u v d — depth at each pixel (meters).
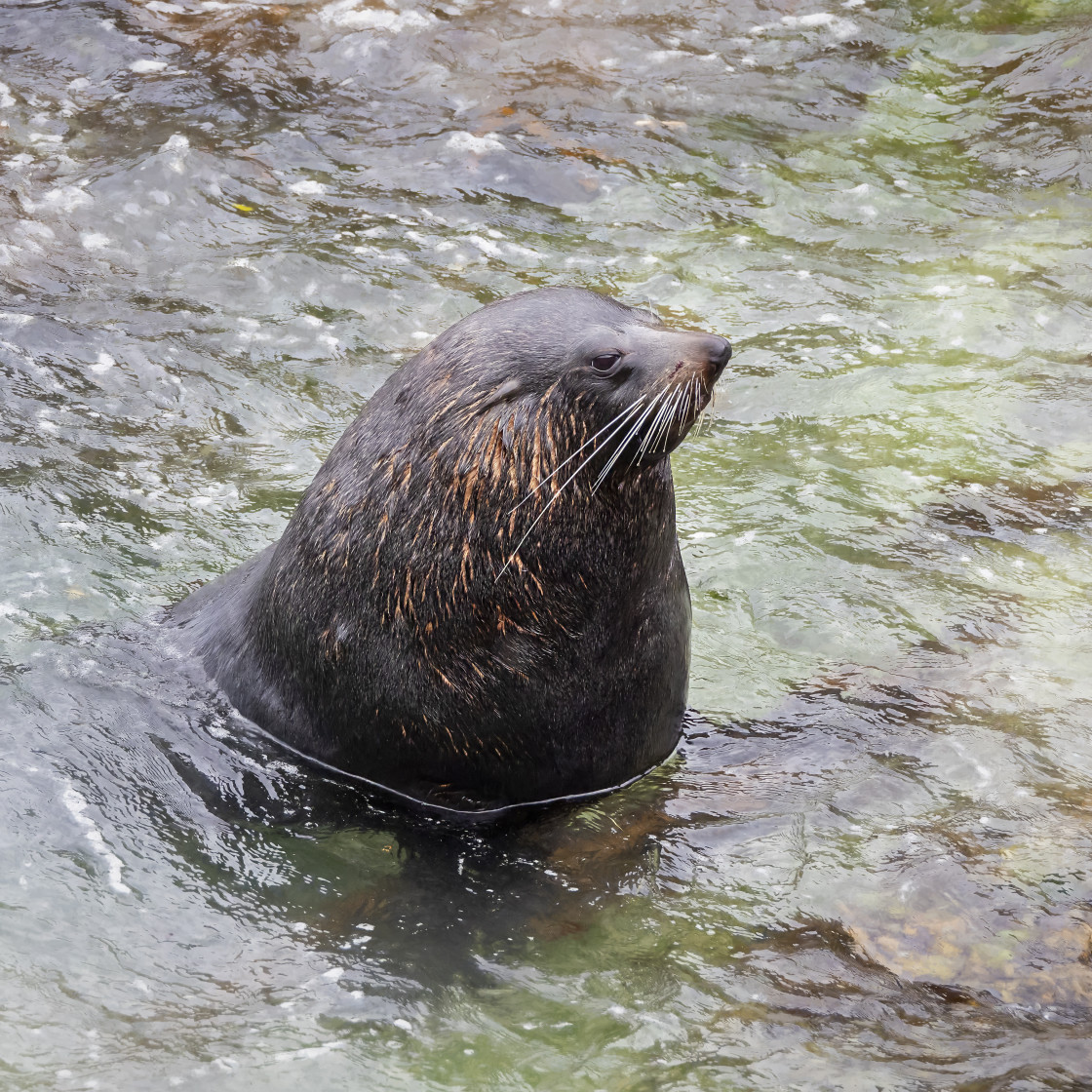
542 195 47.00
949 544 30.83
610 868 22.20
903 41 55.69
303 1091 17.44
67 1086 17.23
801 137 50.34
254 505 31.80
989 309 40.50
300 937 20.45
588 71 53.81
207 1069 17.67
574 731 22.77
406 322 40.06
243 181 46.97
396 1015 18.91
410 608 21.56
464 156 48.81
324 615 22.56
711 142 49.88
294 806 23.34
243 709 24.89
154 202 45.44
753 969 19.95
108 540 30.11
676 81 53.31
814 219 45.84
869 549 30.64
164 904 20.84
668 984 19.64
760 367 37.97
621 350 20.55
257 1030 18.45
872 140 50.19
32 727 24.38
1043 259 43.19
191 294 40.88
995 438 34.84
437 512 21.17
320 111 51.53
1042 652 27.27
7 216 44.16
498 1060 18.12
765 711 25.86
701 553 30.47
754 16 57.31
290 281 41.66
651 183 47.56
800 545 30.73
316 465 33.59
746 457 34.25
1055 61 53.34
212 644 25.95
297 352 38.41
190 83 52.50
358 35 55.47
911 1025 18.86
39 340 37.97
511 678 21.89
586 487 21.02
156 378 36.72
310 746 23.97
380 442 21.94
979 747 24.56
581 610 21.77
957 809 23.11
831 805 23.33
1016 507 32.19
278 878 21.70
